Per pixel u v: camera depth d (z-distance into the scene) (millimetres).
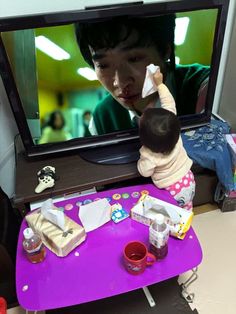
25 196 1365
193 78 1455
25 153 1552
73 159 1551
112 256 1114
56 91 1325
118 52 1276
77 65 1272
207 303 1368
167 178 1339
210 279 1453
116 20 1198
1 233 1252
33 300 1008
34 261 1098
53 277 1064
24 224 1240
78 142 1512
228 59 1767
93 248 1141
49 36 1180
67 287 1037
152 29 1259
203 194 1747
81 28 1188
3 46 1166
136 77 1363
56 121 1416
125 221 1217
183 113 1569
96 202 1267
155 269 1070
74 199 1323
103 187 1572
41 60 1230
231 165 1577
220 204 1765
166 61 1360
